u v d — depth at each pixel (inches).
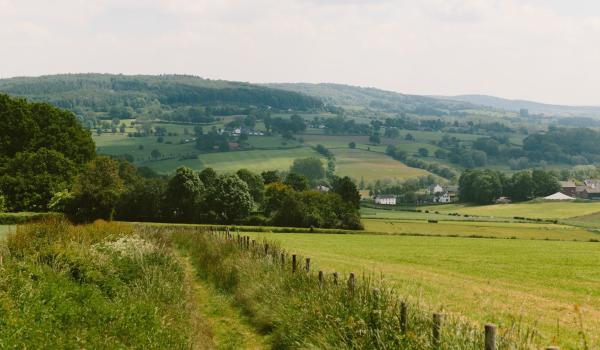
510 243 3267.7
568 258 2320.4
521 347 344.5
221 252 1047.0
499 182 7155.5
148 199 3823.8
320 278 615.5
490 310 900.6
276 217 3986.2
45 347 390.3
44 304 496.7
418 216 5457.7
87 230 1085.1
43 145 3336.6
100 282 658.8
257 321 639.1
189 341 502.3
